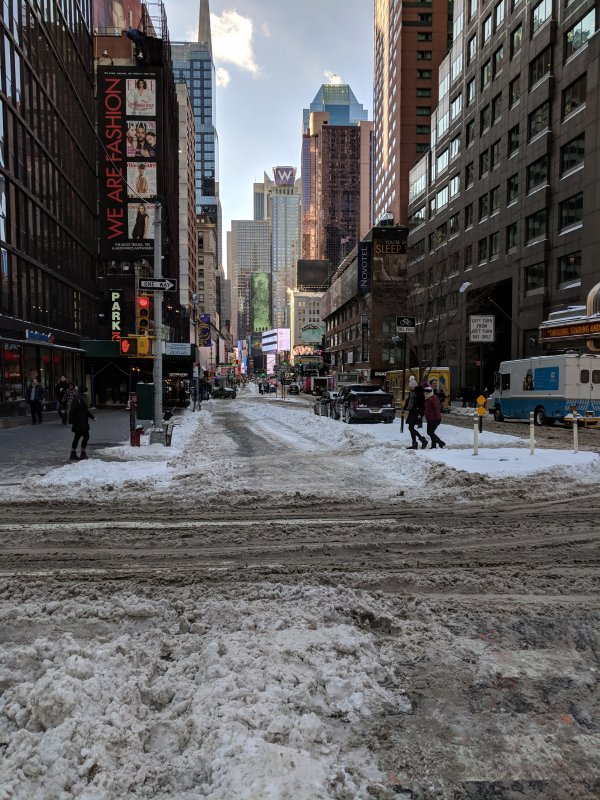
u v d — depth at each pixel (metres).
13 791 2.22
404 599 4.54
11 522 7.35
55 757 2.38
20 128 28.58
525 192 40.44
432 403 14.02
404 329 23.67
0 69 25.84
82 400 12.54
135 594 4.65
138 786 2.34
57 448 14.75
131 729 2.67
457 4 54.06
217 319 179.75
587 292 33.00
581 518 7.64
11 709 2.74
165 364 38.69
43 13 32.44
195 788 2.31
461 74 52.69
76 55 40.12
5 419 25.16
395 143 94.62
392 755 2.62
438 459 12.09
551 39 37.12
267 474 11.13
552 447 15.27
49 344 30.42
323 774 2.37
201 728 2.63
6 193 26.41
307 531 6.96
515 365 26.34
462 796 2.37
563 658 3.60
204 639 3.70
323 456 13.93
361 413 22.75
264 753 2.42
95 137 45.62
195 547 6.27
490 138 46.34
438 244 58.91
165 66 52.12
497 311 48.69
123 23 63.00
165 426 15.53
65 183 36.84
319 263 165.00
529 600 4.65
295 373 147.12
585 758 2.63
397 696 3.12
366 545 6.36
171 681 3.11
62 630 3.84
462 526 7.21
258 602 4.40
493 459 12.07
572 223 35.53
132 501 8.59
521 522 7.41
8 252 26.59
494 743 2.73
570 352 25.19
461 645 3.75
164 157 49.44
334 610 4.24
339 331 98.50
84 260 42.09
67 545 6.34
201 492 9.16
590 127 32.72
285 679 3.10
